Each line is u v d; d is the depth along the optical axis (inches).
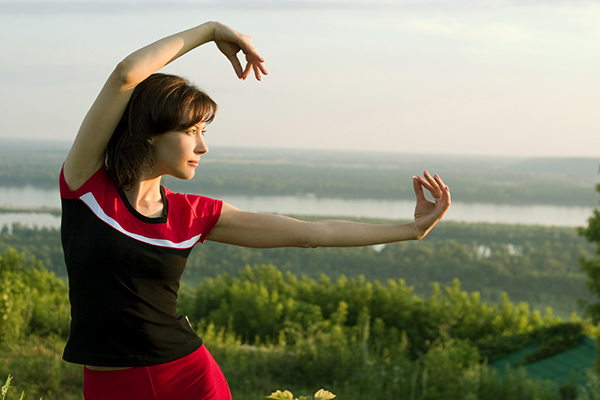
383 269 3934.5
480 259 4379.9
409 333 943.7
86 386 57.8
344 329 750.5
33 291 585.9
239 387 343.9
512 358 655.8
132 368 55.7
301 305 1016.9
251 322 890.7
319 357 385.4
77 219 54.8
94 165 55.1
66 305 510.9
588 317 626.2
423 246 4431.6
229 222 65.1
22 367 285.7
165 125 54.7
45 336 390.0
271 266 1440.7
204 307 1010.1
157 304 56.7
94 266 53.9
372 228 67.6
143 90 54.9
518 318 1147.3
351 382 364.2
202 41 59.7
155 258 55.7
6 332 358.6
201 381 59.4
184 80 57.9
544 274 4055.1
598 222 617.3
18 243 3634.4
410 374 378.0
